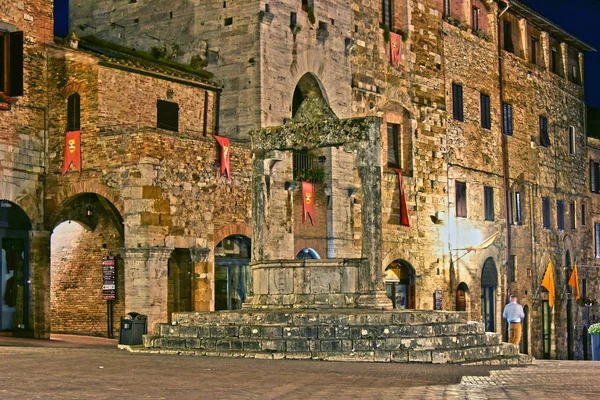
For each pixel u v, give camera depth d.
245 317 28.28
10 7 37.88
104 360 23.56
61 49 39.06
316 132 32.31
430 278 52.97
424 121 53.69
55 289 41.53
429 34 54.75
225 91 44.31
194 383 18.27
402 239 51.09
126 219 37.12
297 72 45.91
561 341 65.69
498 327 58.41
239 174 41.03
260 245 33.41
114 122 38.75
